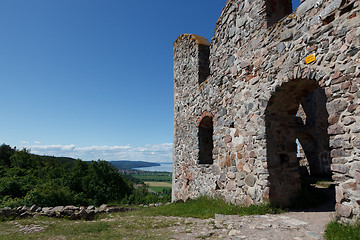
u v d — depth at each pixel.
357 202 3.24
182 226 4.45
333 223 3.37
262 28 5.45
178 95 10.51
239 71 6.21
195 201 7.04
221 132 6.93
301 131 10.79
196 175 8.33
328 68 3.83
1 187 9.45
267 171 5.04
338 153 3.54
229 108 6.60
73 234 4.44
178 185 9.88
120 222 5.44
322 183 7.88
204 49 8.93
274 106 5.27
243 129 5.92
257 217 4.44
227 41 6.87
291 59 4.57
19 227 5.18
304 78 4.29
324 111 10.87
